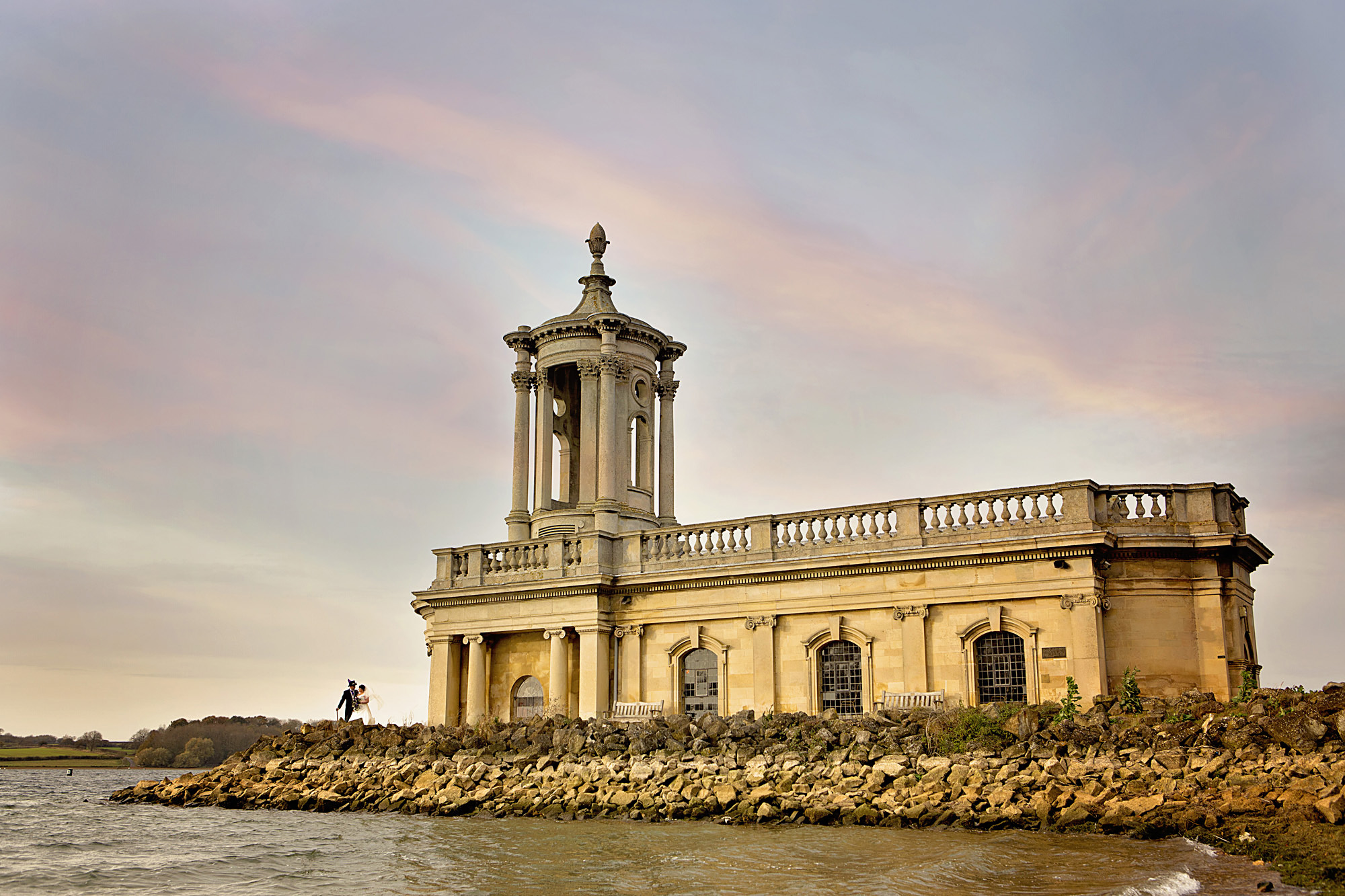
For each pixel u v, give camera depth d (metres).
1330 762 29.88
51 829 40.41
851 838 30.53
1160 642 38.81
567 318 54.50
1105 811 30.52
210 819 43.59
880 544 42.97
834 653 43.56
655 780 38.50
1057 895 21.88
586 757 41.78
